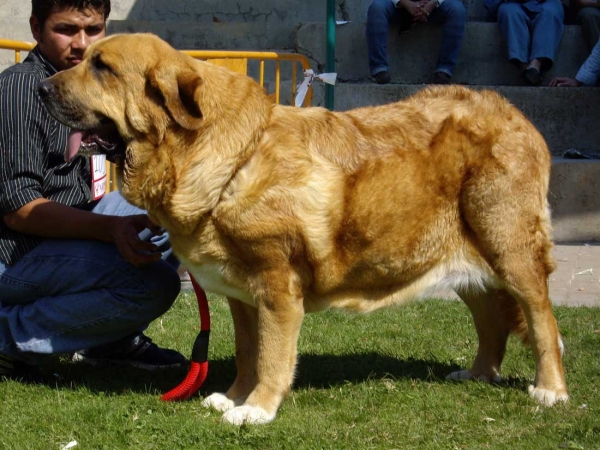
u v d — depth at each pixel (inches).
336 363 192.7
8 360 174.2
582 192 350.3
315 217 149.1
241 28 420.5
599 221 351.6
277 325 150.9
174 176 147.0
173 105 142.6
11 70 168.4
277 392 152.3
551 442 138.3
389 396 165.9
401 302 165.9
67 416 150.3
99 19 175.6
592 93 388.5
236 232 146.0
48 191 173.8
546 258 165.8
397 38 406.0
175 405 159.9
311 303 160.9
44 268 167.5
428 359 197.3
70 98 149.5
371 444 138.6
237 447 136.6
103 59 147.2
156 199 149.9
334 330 222.8
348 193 152.2
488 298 176.2
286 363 152.3
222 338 214.8
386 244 157.4
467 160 159.2
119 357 192.4
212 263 151.1
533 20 396.8
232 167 144.7
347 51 407.8
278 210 145.9
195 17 439.8
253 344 163.6
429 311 245.3
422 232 159.9
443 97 167.2
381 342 211.5
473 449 134.8
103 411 152.9
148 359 192.2
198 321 232.2
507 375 183.2
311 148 151.9
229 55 284.0
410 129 160.2
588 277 290.0
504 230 159.8
